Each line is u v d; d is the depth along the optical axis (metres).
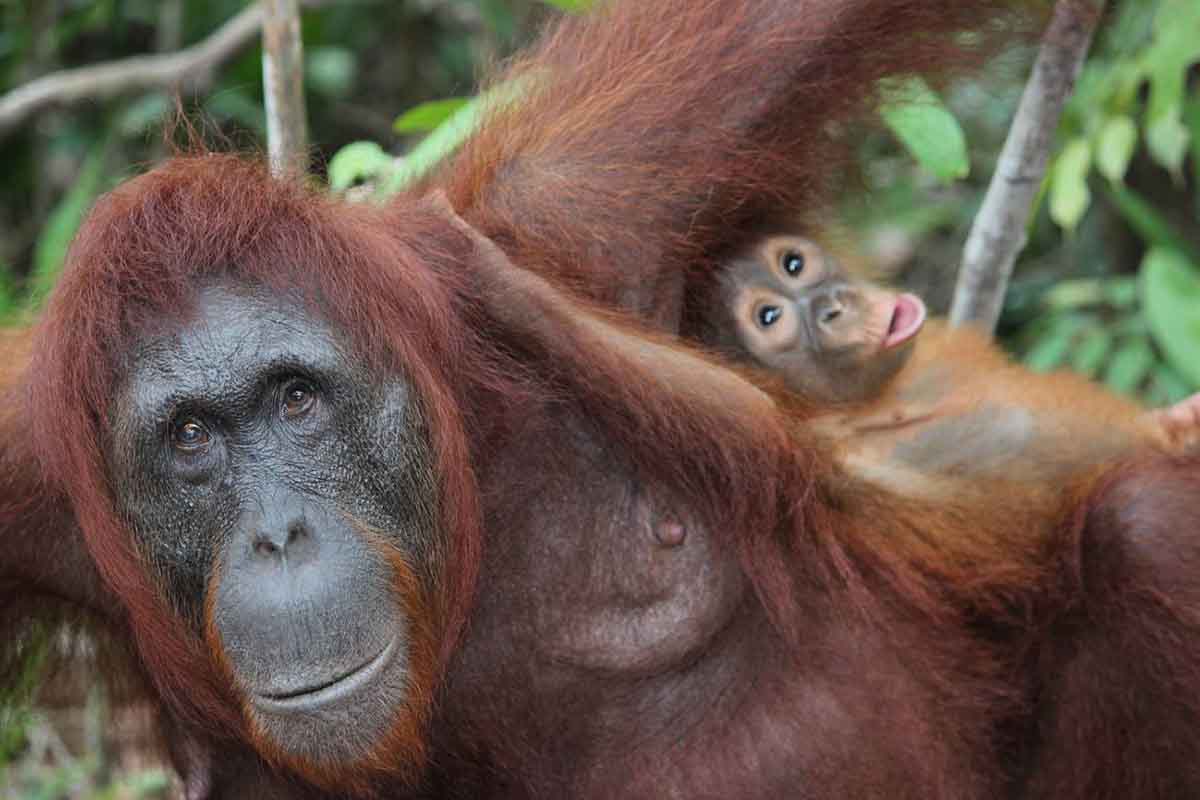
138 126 8.91
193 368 4.04
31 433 4.52
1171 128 7.52
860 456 5.66
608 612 4.82
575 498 4.82
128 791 6.50
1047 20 5.74
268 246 4.16
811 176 5.71
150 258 4.12
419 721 4.26
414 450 4.28
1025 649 5.38
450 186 5.27
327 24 10.28
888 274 7.98
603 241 5.09
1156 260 7.69
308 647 3.96
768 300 5.72
